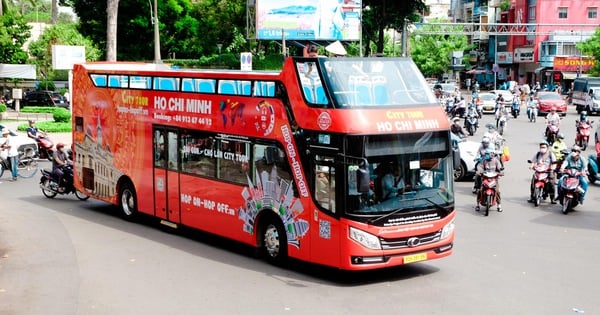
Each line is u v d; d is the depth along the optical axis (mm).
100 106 17359
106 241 14500
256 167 12695
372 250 10906
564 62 75688
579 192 17344
